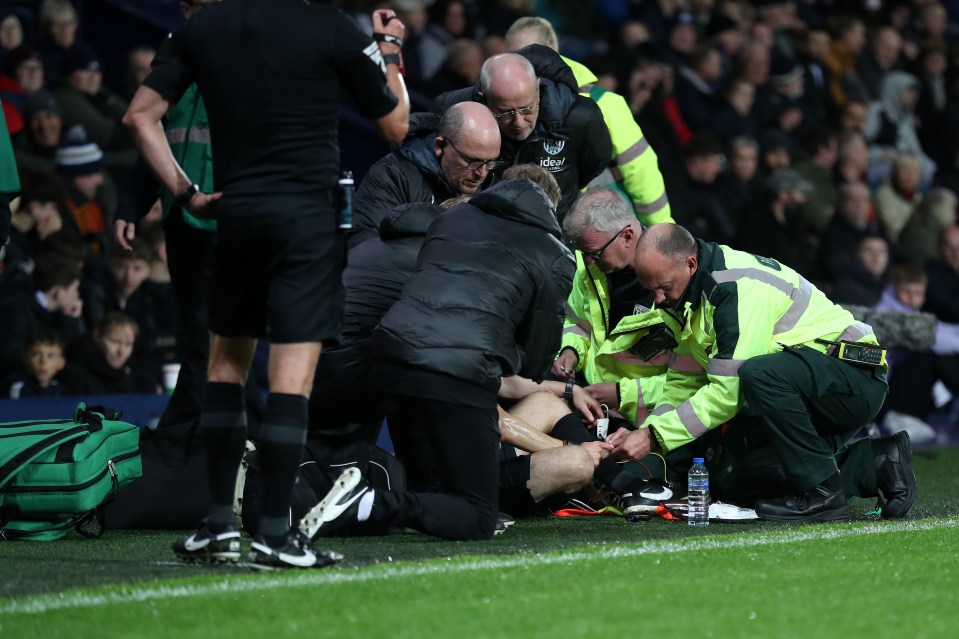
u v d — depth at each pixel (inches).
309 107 601.9
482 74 888.3
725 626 506.0
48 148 1314.0
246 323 620.7
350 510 693.9
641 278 788.0
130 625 507.5
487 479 711.7
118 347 1186.0
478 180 827.4
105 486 751.1
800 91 1940.2
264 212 597.0
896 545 687.7
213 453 626.5
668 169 1546.5
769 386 776.3
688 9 1991.9
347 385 770.8
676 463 856.3
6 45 1440.7
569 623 508.4
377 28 637.3
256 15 604.7
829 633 497.4
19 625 508.4
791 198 1569.9
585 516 839.1
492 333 697.0
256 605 536.4
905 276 1545.3
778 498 805.9
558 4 1875.0
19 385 1130.0
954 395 1514.5
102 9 1636.3
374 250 790.5
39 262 1178.0
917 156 1770.4
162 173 616.7
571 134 924.0
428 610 528.1
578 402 866.1
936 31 2308.1
